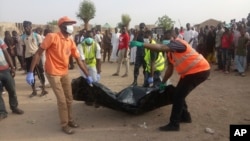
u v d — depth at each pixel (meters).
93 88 6.33
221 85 9.99
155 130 5.98
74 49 6.11
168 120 6.51
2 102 6.83
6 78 6.78
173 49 5.56
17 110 7.13
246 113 6.90
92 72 7.68
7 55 6.86
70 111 6.12
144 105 6.39
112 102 6.30
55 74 5.71
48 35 5.67
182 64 5.67
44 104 7.93
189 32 15.56
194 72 5.64
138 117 6.71
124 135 5.77
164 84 6.40
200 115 6.78
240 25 12.98
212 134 5.72
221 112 6.98
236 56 11.91
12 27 27.39
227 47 12.22
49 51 5.70
